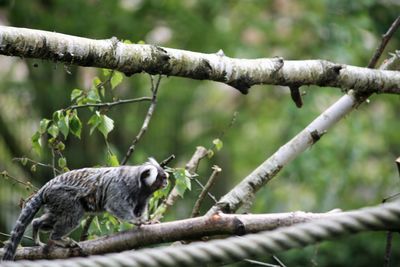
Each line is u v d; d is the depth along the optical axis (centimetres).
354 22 1727
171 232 702
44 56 706
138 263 495
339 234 486
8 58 1834
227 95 1947
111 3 1639
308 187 1680
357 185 1822
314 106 1673
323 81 864
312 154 1570
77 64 730
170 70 772
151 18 1708
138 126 1717
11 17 1617
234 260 498
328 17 1742
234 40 1727
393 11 1805
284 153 872
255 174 855
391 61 947
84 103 815
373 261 1504
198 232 695
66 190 745
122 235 715
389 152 1892
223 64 796
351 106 906
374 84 895
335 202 1659
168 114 1748
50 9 1667
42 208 771
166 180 774
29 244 1051
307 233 489
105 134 791
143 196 772
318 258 1461
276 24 1817
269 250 493
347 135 1659
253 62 821
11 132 1620
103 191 754
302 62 854
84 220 805
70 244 723
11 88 1616
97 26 1620
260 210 1470
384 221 478
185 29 1706
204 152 866
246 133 1894
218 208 764
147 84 1695
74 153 1602
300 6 1833
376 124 1839
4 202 1473
